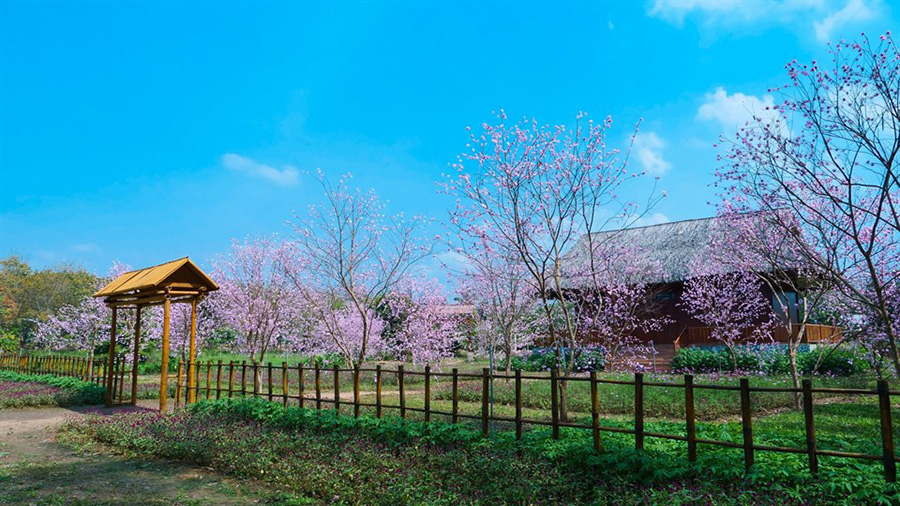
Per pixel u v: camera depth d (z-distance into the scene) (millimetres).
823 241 9406
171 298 13586
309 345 21516
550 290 14648
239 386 17438
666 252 26125
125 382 18578
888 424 4703
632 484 5402
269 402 10023
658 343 25891
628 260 17000
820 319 22359
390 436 7547
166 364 12211
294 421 8750
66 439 9539
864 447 5723
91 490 6602
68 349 29625
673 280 24094
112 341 14547
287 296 17828
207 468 7531
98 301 24500
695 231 26953
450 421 10211
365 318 14461
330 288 15789
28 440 9734
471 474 5984
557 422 6602
